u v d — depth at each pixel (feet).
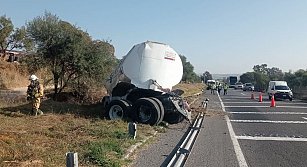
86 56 72.33
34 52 72.54
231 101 112.06
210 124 52.01
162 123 48.73
